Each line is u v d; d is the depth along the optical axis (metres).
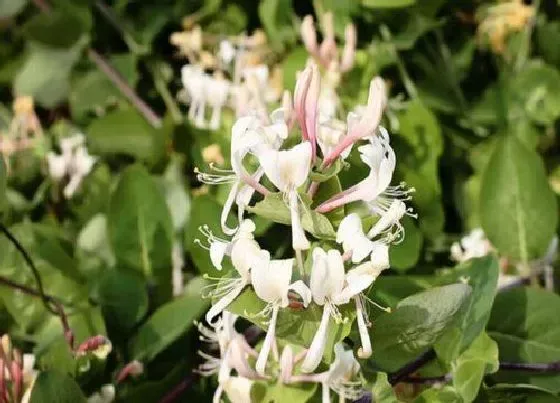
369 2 0.28
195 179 0.28
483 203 0.24
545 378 0.20
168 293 0.24
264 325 0.16
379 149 0.16
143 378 0.22
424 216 0.26
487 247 0.25
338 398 0.17
